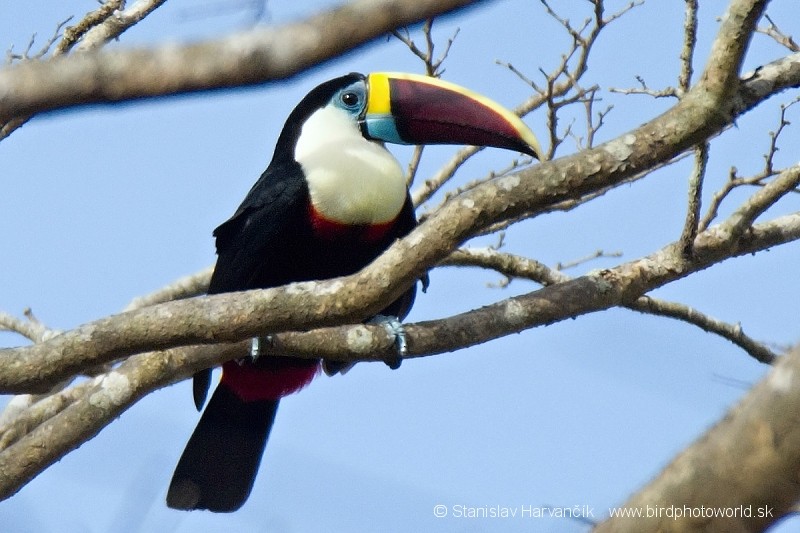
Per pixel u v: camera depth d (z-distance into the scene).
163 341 8.92
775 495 5.00
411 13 4.12
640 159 8.84
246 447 12.89
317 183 12.91
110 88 4.20
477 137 12.95
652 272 10.89
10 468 10.87
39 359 8.83
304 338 10.31
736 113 8.88
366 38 4.14
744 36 8.52
